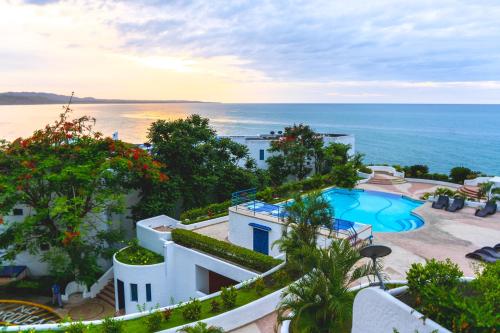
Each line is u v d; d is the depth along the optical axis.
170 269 23.78
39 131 27.61
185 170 33.78
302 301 12.26
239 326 15.07
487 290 8.68
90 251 26.70
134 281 23.16
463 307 8.06
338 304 11.34
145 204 30.06
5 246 25.81
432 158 112.69
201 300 17.06
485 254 20.08
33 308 24.98
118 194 26.66
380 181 42.81
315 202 16.34
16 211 28.53
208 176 33.66
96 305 25.25
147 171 27.92
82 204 24.70
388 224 29.95
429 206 31.98
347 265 12.73
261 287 16.73
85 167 24.41
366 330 9.81
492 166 99.19
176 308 16.17
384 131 195.88
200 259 22.11
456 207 30.33
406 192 38.38
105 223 28.36
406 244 22.48
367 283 16.25
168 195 30.94
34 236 26.75
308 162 46.41
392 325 8.96
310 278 12.62
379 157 115.44
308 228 16.19
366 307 9.77
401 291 10.18
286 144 44.84
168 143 32.91
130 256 24.80
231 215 24.55
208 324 14.50
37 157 25.33
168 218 28.64
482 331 7.86
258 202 26.28
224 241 24.31
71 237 23.14
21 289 27.41
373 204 35.50
